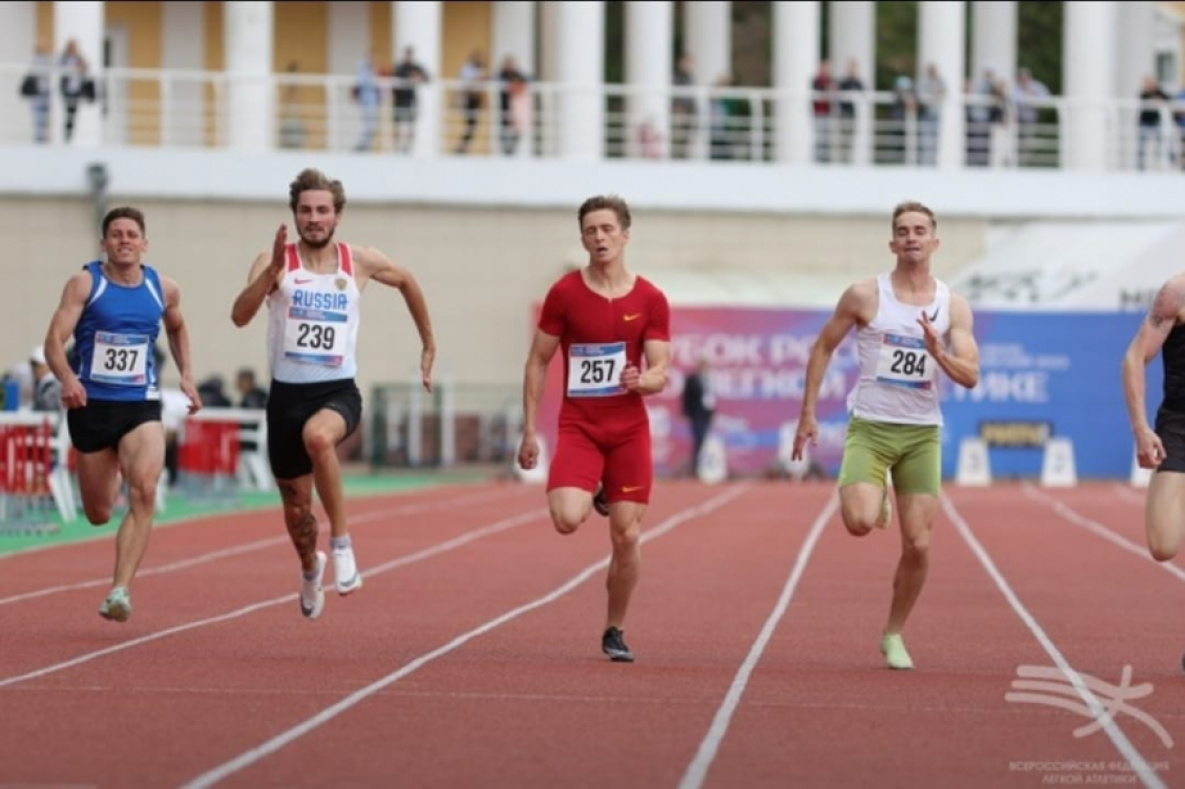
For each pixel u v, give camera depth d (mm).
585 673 29219
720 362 95812
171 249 101875
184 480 71250
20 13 110438
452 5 114688
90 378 32469
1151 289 98312
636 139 108375
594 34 108375
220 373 102000
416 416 97500
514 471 93000
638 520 30141
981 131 111938
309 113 111625
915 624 36875
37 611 36781
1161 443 29125
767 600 40969
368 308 103625
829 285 103688
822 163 109438
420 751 22594
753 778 21297
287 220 102250
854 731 24328
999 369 97125
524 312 104312
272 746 22766
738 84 150875
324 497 30141
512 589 42594
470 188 103938
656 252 106562
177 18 111750
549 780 21062
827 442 96125
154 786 20469
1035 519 68750
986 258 106500
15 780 20703
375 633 34188
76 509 64375
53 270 100438
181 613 36875
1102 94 116062
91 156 100938
